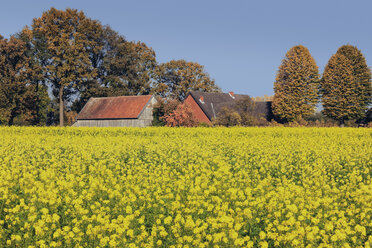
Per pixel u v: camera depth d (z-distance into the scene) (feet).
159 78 266.16
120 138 84.69
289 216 24.82
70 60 196.44
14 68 185.57
